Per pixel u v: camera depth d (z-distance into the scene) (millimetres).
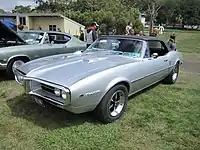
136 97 5094
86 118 3904
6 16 29828
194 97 5270
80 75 3449
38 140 3223
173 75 6270
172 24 78375
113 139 3320
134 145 3207
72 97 3203
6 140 3211
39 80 3475
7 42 6469
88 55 4637
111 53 4828
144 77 4543
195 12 74125
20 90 5289
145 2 43438
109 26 34688
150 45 5164
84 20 35094
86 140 3262
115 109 3920
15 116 3904
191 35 40625
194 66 9938
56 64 3961
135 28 35812
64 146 3104
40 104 3770
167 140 3359
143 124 3811
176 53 6359
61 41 7672
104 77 3549
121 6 39812
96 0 41125
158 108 4520
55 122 3734
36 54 6590
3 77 6496
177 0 53500
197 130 3672
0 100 4629
